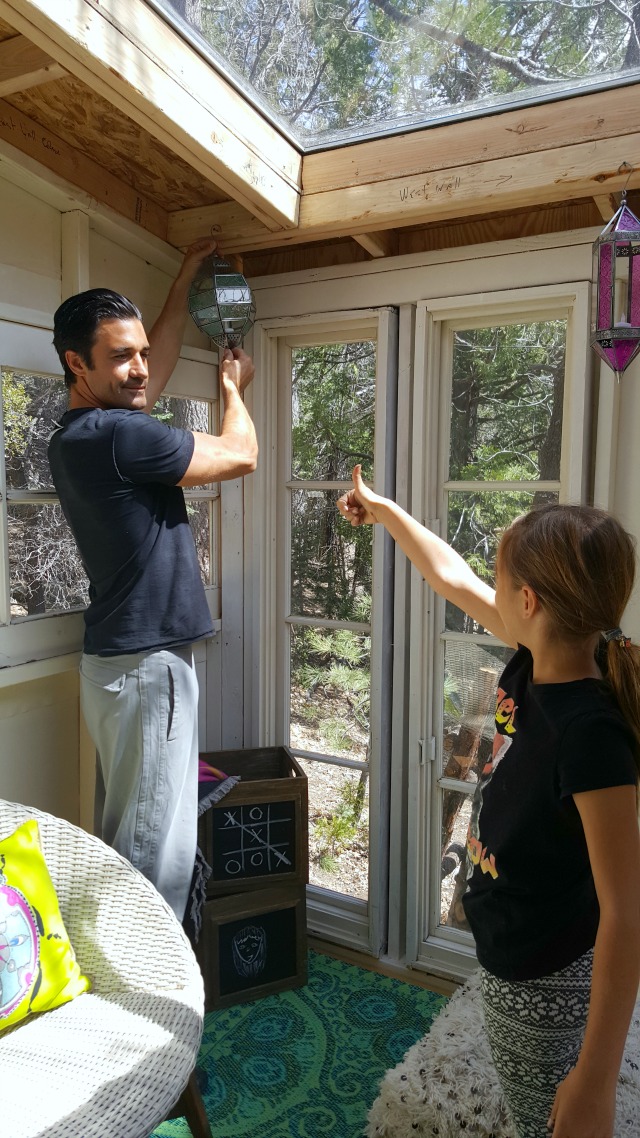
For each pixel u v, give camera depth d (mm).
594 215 1789
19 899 1347
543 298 1830
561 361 1907
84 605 1857
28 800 1785
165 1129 1607
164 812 1538
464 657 2102
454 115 1594
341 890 2338
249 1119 1640
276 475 2340
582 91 1476
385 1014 1990
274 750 2275
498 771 1074
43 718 1813
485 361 2008
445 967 2109
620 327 1375
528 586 1007
